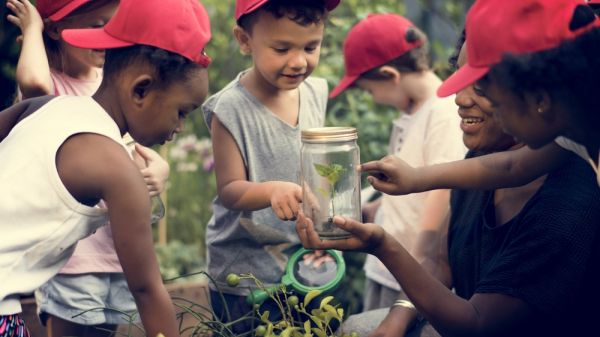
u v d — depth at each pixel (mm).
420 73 3396
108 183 2020
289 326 2309
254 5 2662
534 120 1817
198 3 2295
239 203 2709
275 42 2660
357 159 2209
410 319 2580
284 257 2916
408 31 3404
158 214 2811
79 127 2053
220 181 2836
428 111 3289
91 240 2898
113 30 2166
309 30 2660
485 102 2246
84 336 2994
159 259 4801
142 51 2113
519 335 2131
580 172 2146
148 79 2109
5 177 2018
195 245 5215
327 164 2148
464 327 2123
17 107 2223
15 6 2854
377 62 3412
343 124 4543
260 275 2906
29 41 2793
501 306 2109
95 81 3047
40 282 2078
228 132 2828
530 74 1752
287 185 2592
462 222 2504
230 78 5707
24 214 2014
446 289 2166
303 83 3021
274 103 2877
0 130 2195
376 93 3486
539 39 1843
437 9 6145
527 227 2148
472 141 2336
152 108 2152
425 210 3062
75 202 2033
